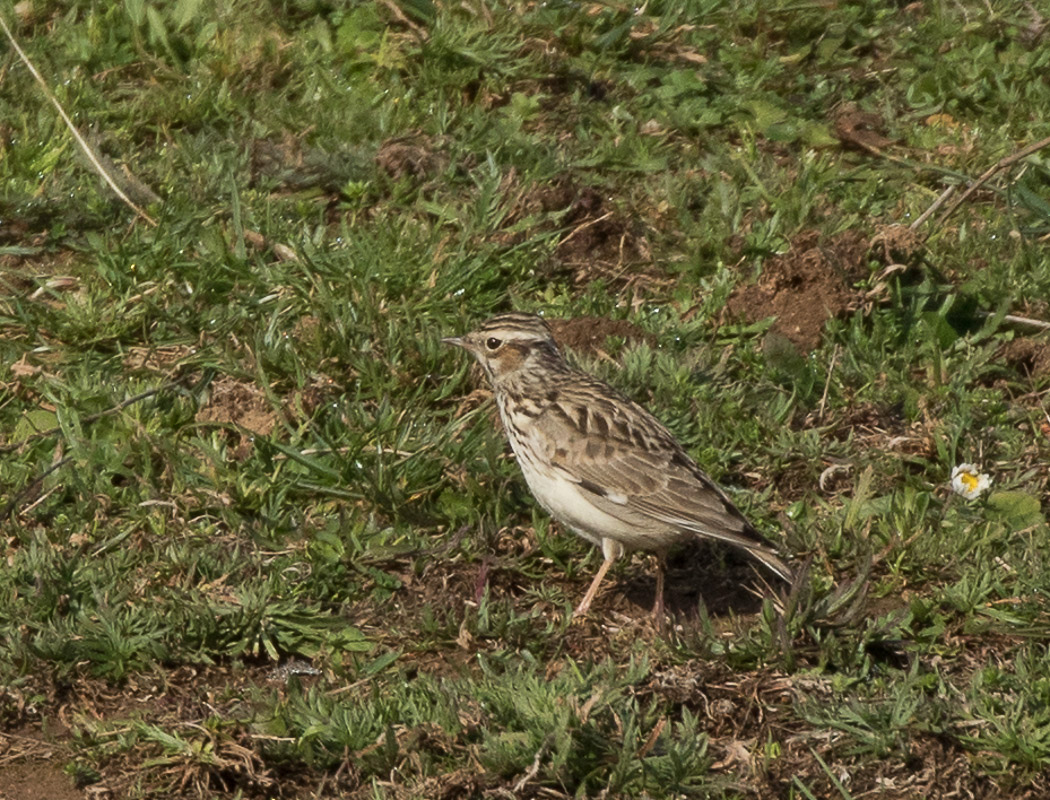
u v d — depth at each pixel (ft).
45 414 39.40
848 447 40.22
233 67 52.19
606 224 47.01
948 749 31.19
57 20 54.29
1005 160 47.03
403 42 54.13
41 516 36.83
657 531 34.91
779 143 52.47
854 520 37.37
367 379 40.83
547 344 37.50
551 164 48.62
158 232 44.47
